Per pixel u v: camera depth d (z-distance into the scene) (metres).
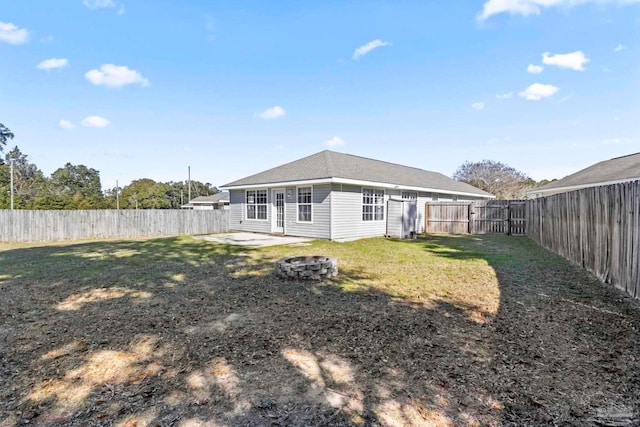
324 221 12.64
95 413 2.11
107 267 7.18
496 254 9.05
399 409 2.15
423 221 17.84
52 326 3.68
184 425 1.99
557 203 8.91
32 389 2.40
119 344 3.20
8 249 10.42
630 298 4.56
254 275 6.30
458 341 3.23
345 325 3.68
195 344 3.20
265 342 3.24
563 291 5.03
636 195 4.48
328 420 2.04
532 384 2.43
